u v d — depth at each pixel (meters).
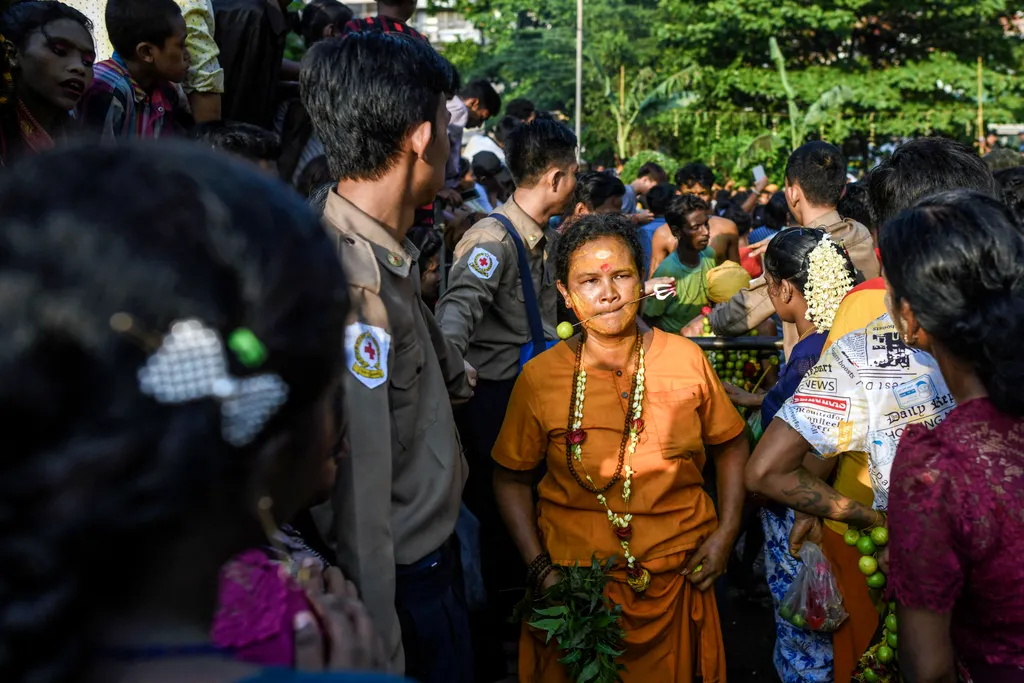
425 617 2.00
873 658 2.43
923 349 1.78
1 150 2.63
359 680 0.79
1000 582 1.60
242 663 0.79
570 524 2.68
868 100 22.67
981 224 1.61
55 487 0.65
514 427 2.76
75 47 2.85
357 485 1.71
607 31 29.42
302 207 0.81
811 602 2.56
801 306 2.85
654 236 6.03
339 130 1.90
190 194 0.72
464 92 7.71
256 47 4.38
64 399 0.65
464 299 3.13
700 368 2.70
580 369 2.69
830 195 3.95
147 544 0.71
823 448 2.25
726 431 2.72
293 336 0.74
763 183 10.27
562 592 2.55
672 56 26.25
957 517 1.60
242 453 0.75
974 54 24.56
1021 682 1.61
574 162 3.36
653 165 9.20
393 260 1.90
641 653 2.65
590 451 2.64
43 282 0.66
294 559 1.41
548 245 3.09
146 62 3.46
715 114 24.72
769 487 2.32
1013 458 1.60
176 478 0.68
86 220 0.68
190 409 0.68
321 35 5.52
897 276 1.69
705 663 2.72
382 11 4.64
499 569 3.45
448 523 2.06
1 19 2.81
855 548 2.55
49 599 0.66
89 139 0.79
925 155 2.38
